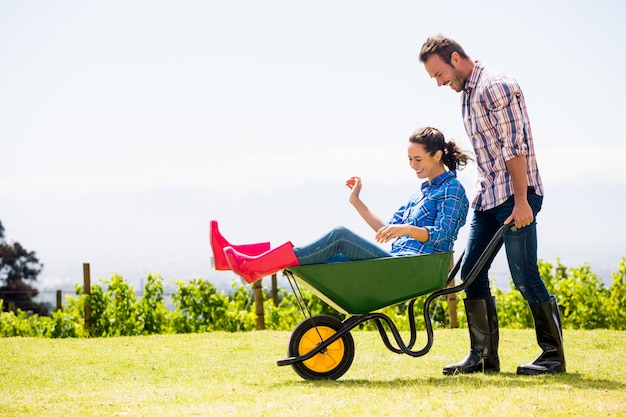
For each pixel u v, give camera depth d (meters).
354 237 5.52
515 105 5.69
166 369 6.96
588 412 4.26
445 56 5.83
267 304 13.99
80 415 4.44
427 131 6.01
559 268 13.45
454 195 5.86
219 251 5.76
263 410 4.45
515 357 7.35
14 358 7.95
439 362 7.06
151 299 13.26
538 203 5.88
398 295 5.62
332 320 5.86
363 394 4.95
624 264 12.80
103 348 8.91
